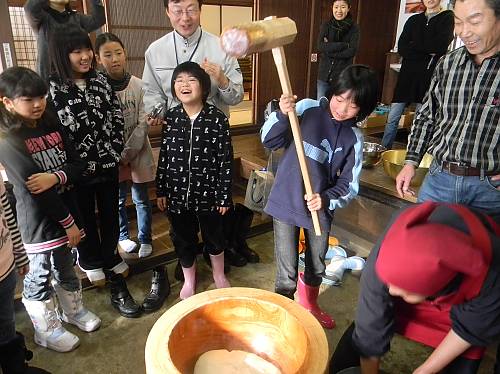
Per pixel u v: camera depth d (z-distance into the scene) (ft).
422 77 11.92
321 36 13.88
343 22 13.41
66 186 5.78
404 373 5.71
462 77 4.76
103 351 5.99
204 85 6.03
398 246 2.62
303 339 3.51
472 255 2.47
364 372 4.01
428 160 8.96
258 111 15.57
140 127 7.41
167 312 3.76
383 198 8.26
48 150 5.30
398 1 19.08
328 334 6.40
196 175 6.38
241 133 15.08
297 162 5.45
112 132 6.52
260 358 3.84
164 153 6.49
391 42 19.72
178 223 6.73
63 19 6.96
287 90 4.39
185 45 6.67
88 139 6.14
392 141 12.85
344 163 5.46
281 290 6.18
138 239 8.75
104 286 7.45
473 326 3.18
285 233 5.78
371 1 17.98
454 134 4.91
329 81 13.99
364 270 3.54
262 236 9.55
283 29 3.94
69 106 5.88
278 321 3.87
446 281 2.54
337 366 4.46
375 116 16.02
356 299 7.29
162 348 3.32
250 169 11.23
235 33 3.54
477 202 4.92
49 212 5.22
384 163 8.50
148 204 8.05
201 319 3.88
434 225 2.68
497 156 4.64
